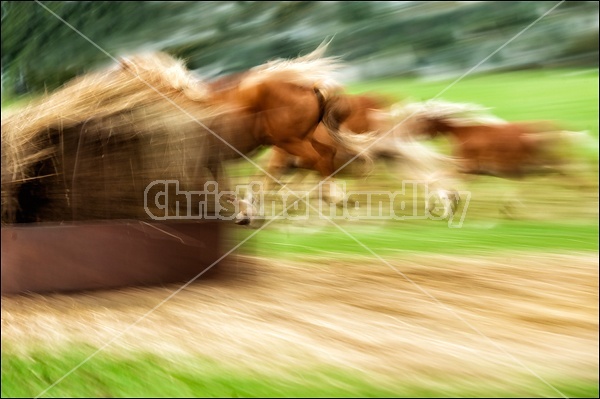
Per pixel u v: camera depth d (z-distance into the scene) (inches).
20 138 241.4
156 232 237.9
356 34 1241.4
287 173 377.7
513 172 431.8
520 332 192.7
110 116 243.1
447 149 506.0
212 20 1366.9
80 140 242.5
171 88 263.3
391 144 399.9
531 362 168.9
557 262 286.7
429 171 402.6
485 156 428.8
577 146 443.8
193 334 189.9
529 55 1051.9
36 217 243.8
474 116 435.8
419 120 422.6
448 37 1178.0
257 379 156.9
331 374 159.8
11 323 199.6
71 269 229.3
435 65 1071.6
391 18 1290.6
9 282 226.2
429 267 277.9
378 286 244.4
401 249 318.0
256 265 278.4
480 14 1248.8
